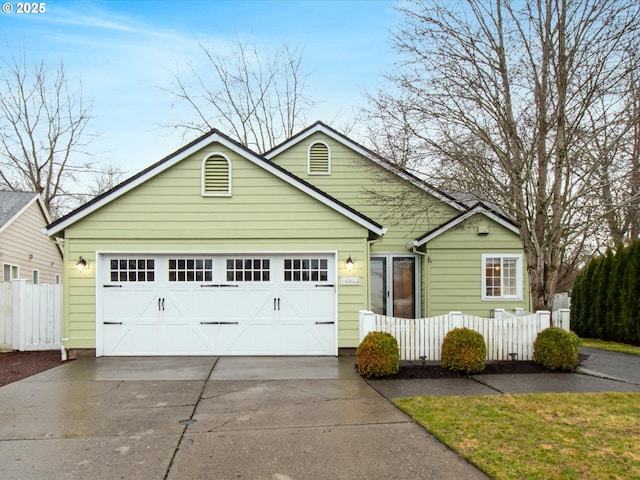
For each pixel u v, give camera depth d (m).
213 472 4.15
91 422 5.52
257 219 10.10
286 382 7.50
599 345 11.54
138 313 9.91
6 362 9.46
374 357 7.71
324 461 4.36
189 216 10.03
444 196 12.41
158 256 10.03
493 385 7.13
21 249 16.97
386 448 4.65
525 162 9.32
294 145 13.84
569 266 19.44
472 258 13.21
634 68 8.55
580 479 3.88
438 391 6.81
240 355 9.95
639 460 4.24
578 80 8.95
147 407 6.13
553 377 7.65
